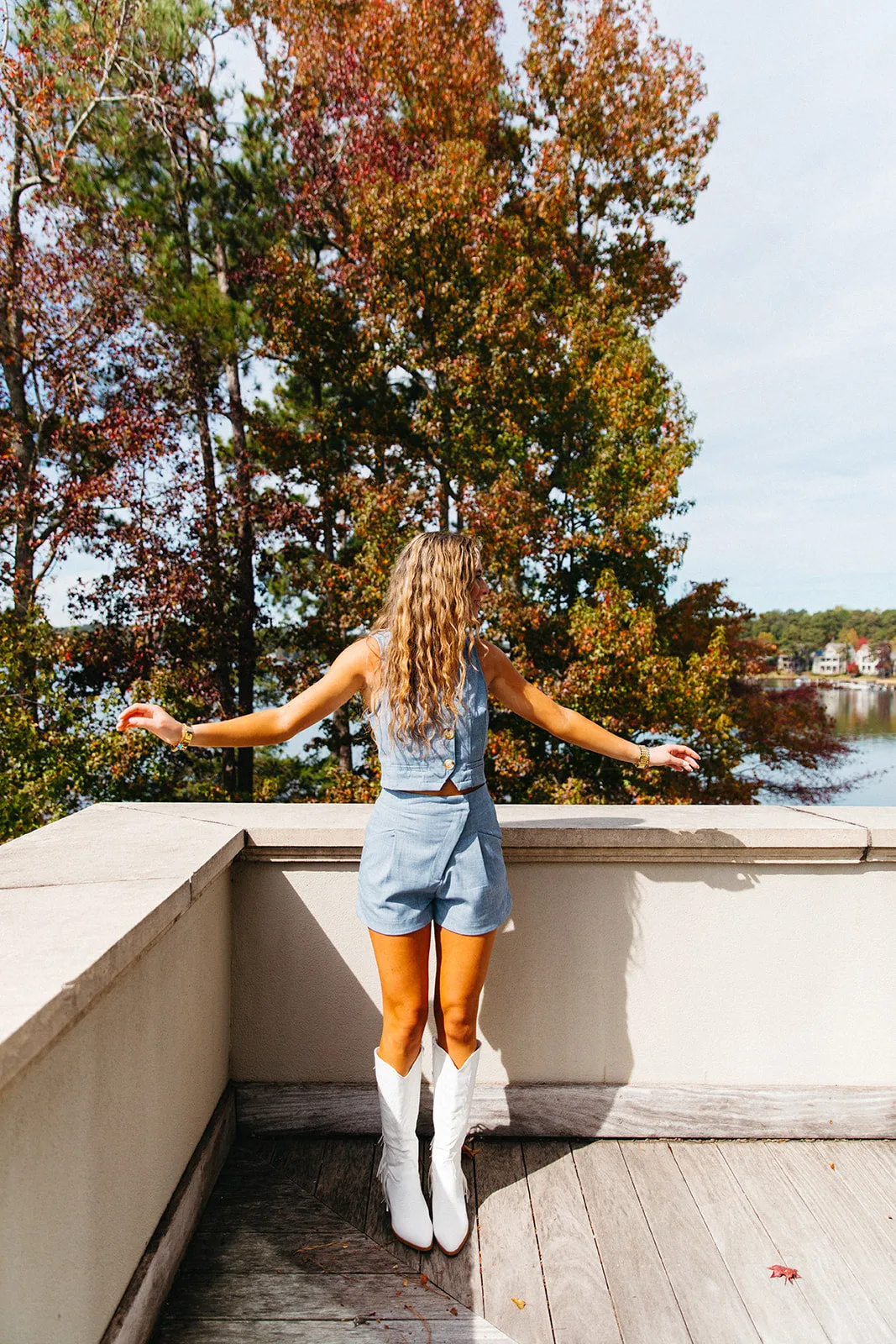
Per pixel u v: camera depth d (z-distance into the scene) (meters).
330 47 14.69
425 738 1.68
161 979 1.65
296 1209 1.95
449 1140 1.84
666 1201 1.99
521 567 14.23
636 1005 2.24
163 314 12.33
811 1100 2.25
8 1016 0.92
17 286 12.72
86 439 13.68
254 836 2.12
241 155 14.65
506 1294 1.69
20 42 12.54
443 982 1.79
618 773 14.28
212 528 13.76
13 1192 1.00
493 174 15.59
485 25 15.56
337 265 15.90
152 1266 1.55
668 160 16.83
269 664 15.03
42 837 1.99
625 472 13.93
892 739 16.84
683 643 15.43
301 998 2.21
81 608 13.77
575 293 15.67
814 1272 1.76
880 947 2.24
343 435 15.79
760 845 2.14
